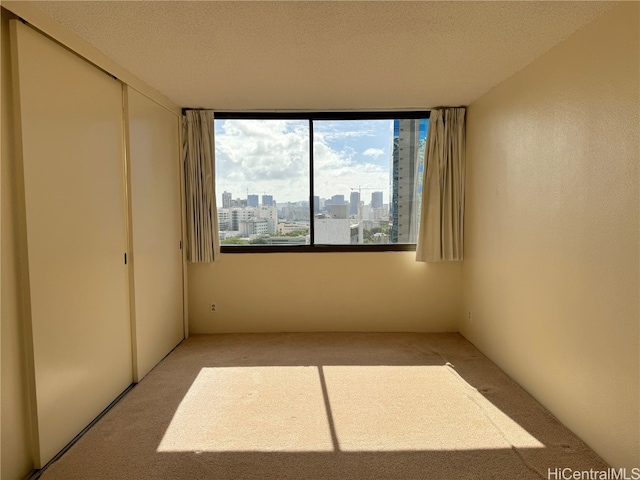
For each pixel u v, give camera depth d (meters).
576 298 2.18
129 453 2.05
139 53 2.44
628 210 1.80
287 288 4.10
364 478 1.87
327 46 2.38
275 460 2.00
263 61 2.61
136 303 2.89
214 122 3.99
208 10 1.92
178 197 3.78
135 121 2.89
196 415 2.44
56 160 2.05
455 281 4.10
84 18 1.98
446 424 2.33
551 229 2.41
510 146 2.93
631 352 1.80
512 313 2.93
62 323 2.09
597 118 2.00
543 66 2.48
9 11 1.76
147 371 3.08
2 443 1.74
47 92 1.99
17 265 1.83
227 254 4.06
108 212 2.55
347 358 3.38
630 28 1.78
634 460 1.79
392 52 2.47
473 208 3.67
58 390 2.05
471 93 3.37
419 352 3.52
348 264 4.09
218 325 4.11
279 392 2.75
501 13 1.97
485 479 1.86
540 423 2.33
